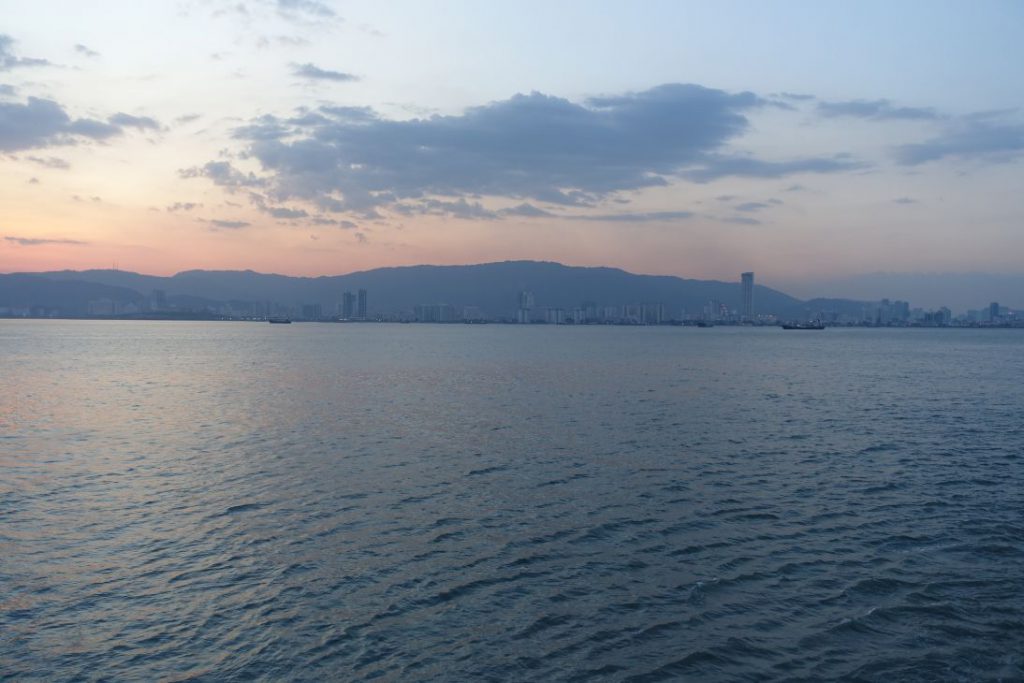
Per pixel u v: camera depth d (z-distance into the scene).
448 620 17.33
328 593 18.77
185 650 15.81
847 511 26.30
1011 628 17.00
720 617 17.56
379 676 14.85
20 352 133.00
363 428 44.66
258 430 43.75
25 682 14.51
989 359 128.00
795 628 17.00
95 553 21.52
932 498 28.16
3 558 21.03
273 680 14.66
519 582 19.58
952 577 19.98
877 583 19.58
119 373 86.62
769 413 52.25
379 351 146.75
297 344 179.75
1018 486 30.09
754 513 26.02
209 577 19.75
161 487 29.34
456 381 78.38
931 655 15.80
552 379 81.31
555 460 34.97
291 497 27.89
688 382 77.75
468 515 25.59
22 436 41.50
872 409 54.81
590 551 21.98
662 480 30.91
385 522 24.75
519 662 15.47
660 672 15.12
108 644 16.05
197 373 87.25
